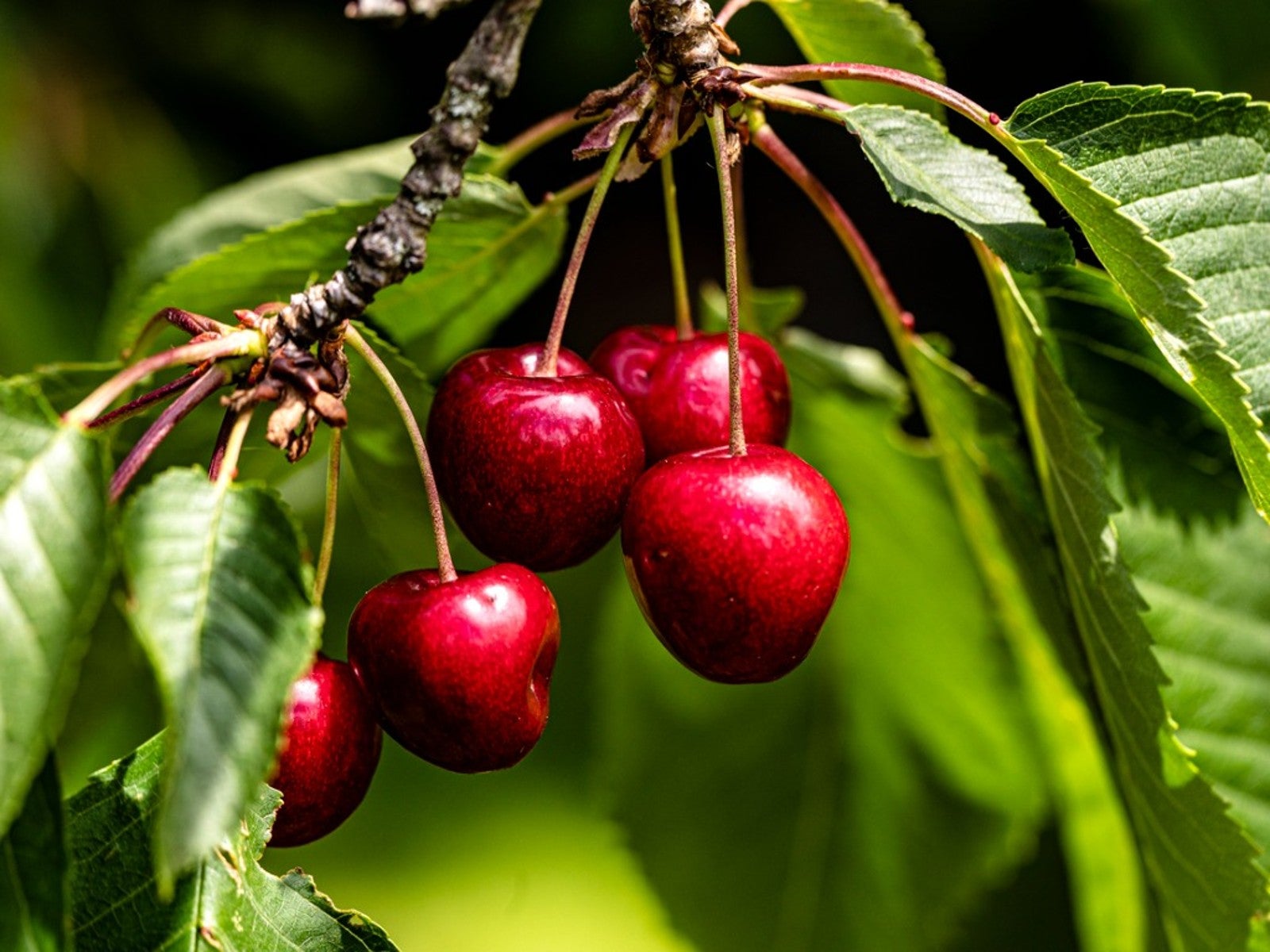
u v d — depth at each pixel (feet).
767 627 1.33
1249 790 1.70
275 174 1.62
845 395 1.67
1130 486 1.54
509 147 1.52
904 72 1.36
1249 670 1.71
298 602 1.24
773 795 1.84
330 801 1.35
